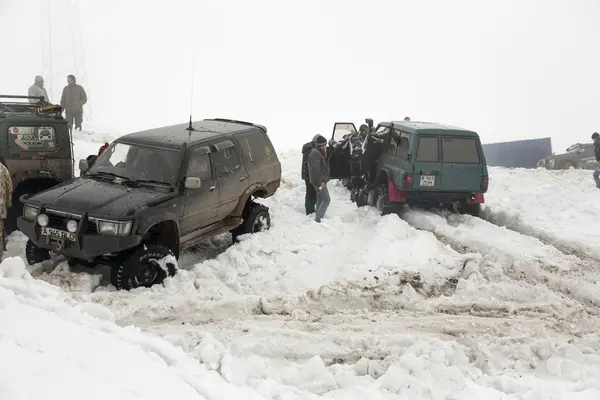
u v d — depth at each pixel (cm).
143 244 820
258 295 812
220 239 1082
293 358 628
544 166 2555
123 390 402
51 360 414
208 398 454
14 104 1082
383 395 542
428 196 1253
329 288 806
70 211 797
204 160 928
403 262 942
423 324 727
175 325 705
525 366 618
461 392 551
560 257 1003
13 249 964
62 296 657
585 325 739
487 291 824
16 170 1017
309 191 1265
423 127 1266
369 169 1372
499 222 1300
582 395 551
